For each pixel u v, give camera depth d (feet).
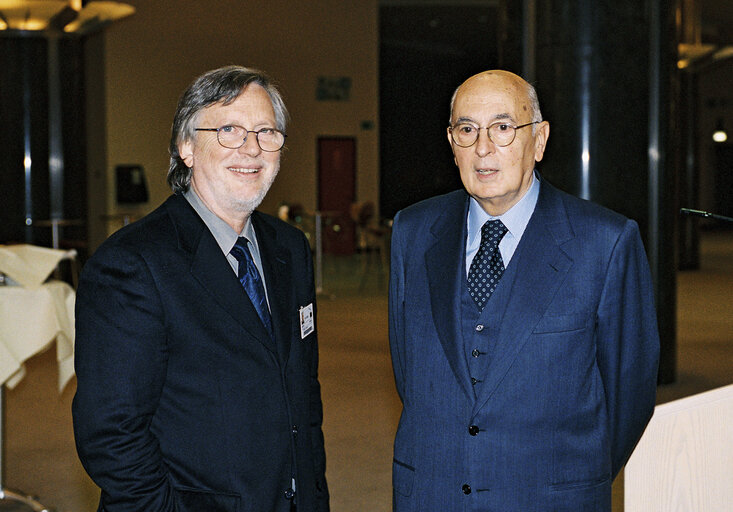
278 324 5.71
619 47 16.84
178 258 5.33
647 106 17.25
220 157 5.44
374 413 16.22
